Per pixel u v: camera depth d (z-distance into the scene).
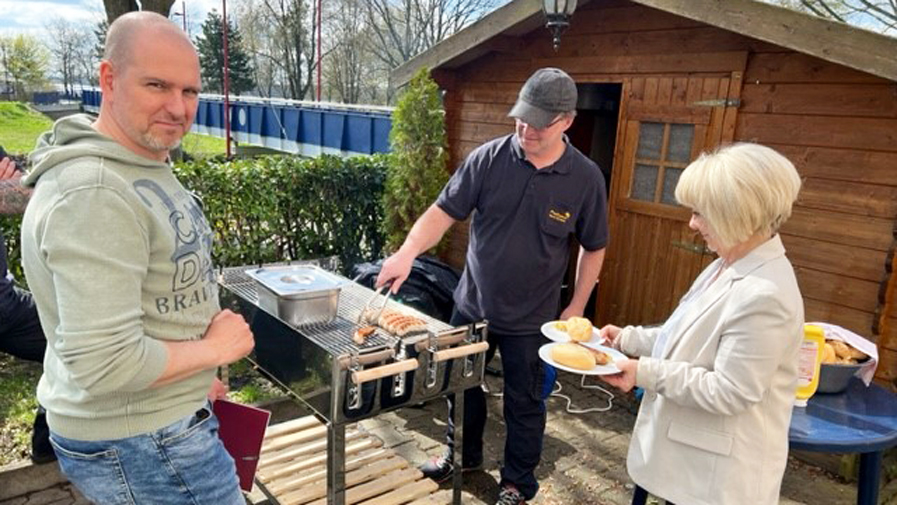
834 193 3.08
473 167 2.54
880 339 2.96
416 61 5.04
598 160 5.98
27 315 2.56
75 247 1.12
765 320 1.41
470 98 5.16
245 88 32.91
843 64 2.73
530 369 2.51
